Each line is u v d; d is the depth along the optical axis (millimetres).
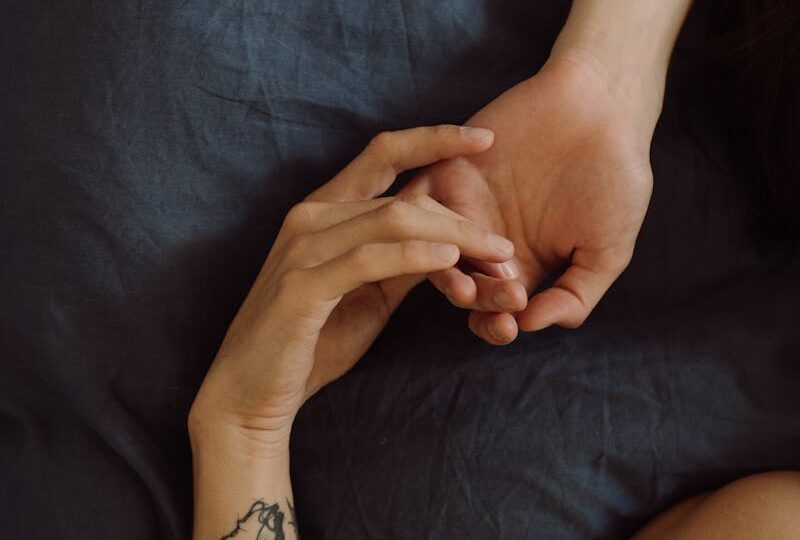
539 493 746
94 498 765
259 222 754
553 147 729
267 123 747
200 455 736
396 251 663
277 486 742
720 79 785
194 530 745
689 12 782
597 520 752
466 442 750
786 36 749
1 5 747
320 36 750
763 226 782
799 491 717
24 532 771
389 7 754
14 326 745
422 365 764
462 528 746
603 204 725
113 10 731
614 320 774
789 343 758
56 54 735
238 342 716
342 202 720
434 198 740
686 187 781
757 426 750
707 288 780
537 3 782
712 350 758
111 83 731
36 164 735
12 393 775
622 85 736
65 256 736
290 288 683
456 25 763
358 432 763
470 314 737
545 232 738
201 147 739
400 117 764
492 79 772
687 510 747
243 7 738
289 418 737
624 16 745
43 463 771
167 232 739
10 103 740
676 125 786
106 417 749
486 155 733
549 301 722
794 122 756
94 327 741
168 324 745
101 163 731
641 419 750
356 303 761
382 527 755
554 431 749
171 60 732
